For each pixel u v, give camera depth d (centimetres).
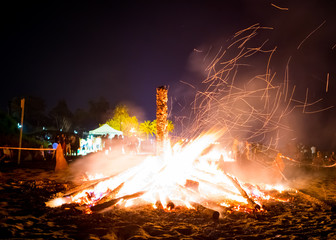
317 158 1939
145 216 643
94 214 640
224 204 800
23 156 2075
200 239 510
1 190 891
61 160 1422
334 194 963
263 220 642
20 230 521
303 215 683
